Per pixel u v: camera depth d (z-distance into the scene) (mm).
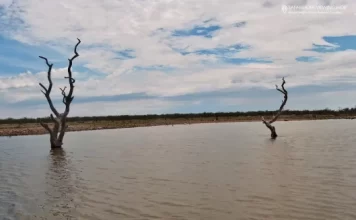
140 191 17156
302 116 121062
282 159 25781
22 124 93875
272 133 45562
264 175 20016
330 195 15273
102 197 16281
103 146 41125
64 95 40750
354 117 111375
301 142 38031
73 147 40875
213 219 12805
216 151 32312
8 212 14383
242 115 129000
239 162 25109
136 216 13367
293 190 16328
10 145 45844
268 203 14453
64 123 40438
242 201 14891
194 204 14703
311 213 13016
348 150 29953
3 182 20500
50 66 39844
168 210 13977
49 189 18359
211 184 18203
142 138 51812
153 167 24250
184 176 20578
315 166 22312
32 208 14875
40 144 46500
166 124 98938
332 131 53750
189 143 41531
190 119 121500
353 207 13531
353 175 19188
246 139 44656
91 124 99312
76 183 19656
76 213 14016
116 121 113812
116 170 23516
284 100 46188
